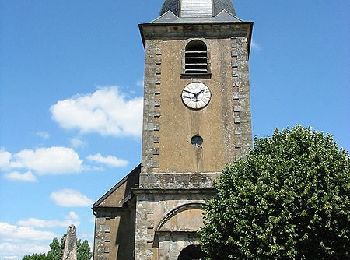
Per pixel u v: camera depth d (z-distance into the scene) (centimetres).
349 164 1603
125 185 2072
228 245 1550
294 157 1612
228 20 2072
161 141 1886
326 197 1475
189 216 1761
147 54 2027
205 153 1866
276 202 1505
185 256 1878
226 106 1930
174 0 2203
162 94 1958
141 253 1727
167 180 1819
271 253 1429
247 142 1869
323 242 1473
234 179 1631
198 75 1980
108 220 2022
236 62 1997
